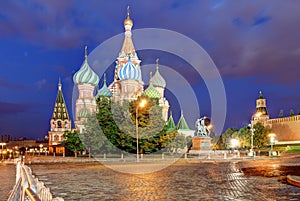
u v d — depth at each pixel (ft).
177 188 51.29
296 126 291.17
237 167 102.99
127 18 341.62
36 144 528.63
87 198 42.73
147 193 46.29
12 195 16.88
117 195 44.86
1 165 196.75
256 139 287.89
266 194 43.39
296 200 38.52
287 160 152.97
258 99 441.27
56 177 74.59
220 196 42.34
